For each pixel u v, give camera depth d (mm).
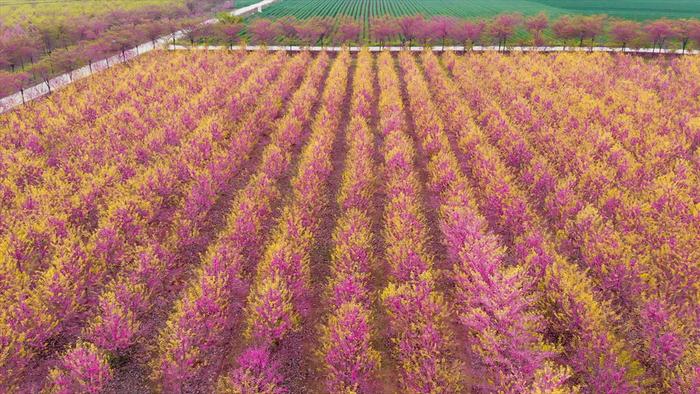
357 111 47719
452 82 58125
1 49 65812
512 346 17281
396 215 26438
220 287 20547
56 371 17609
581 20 85062
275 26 95688
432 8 148625
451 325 21922
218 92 51750
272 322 19203
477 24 89062
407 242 23516
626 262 21359
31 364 19625
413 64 67500
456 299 21891
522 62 66875
